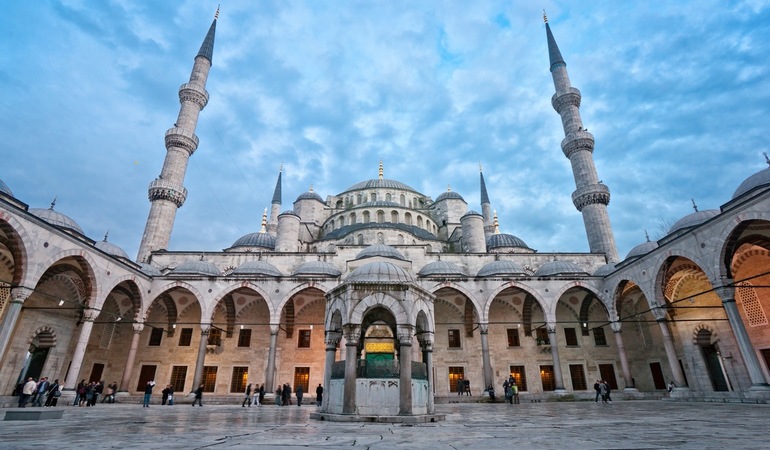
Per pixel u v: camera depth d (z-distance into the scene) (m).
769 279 24.30
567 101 46.59
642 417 12.48
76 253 23.08
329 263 35.34
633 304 34.88
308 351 34.16
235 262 38.03
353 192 54.84
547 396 28.81
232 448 5.75
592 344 35.03
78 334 28.78
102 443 6.32
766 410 14.60
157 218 39.19
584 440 6.80
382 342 22.69
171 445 6.11
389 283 13.38
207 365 33.47
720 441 6.44
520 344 35.12
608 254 39.47
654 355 32.94
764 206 18.16
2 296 23.44
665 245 24.73
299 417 14.02
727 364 26.80
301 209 51.16
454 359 34.44
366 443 6.52
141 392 32.28
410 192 54.81
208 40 50.25
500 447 5.98
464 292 31.39
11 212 19.27
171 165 41.59
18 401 20.03
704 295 28.45
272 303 30.38
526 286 31.55
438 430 8.95
